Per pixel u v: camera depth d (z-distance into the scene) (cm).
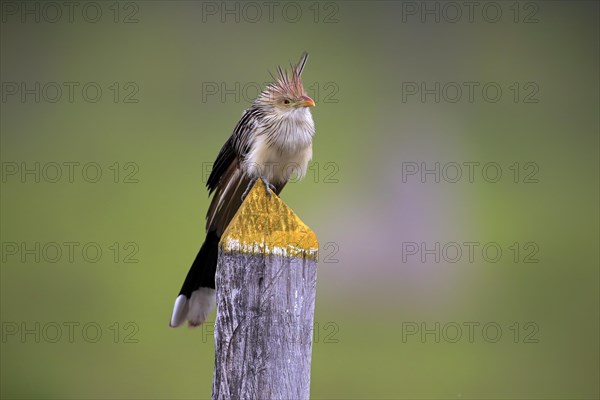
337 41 1891
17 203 1518
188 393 1086
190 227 1459
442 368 1163
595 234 1518
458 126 1809
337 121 1730
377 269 1384
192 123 1725
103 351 1173
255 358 390
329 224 1445
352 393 1092
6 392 1077
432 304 1338
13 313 1259
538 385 1129
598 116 1895
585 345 1239
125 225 1452
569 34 1998
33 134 1712
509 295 1363
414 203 1544
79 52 1869
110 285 1322
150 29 1880
